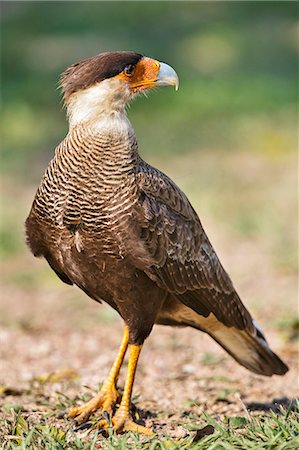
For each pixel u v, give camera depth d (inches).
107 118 336.2
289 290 595.8
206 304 370.0
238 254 685.3
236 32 1512.1
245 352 392.8
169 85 353.1
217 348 494.0
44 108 1168.8
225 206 805.9
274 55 1385.3
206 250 370.6
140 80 349.1
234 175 900.6
